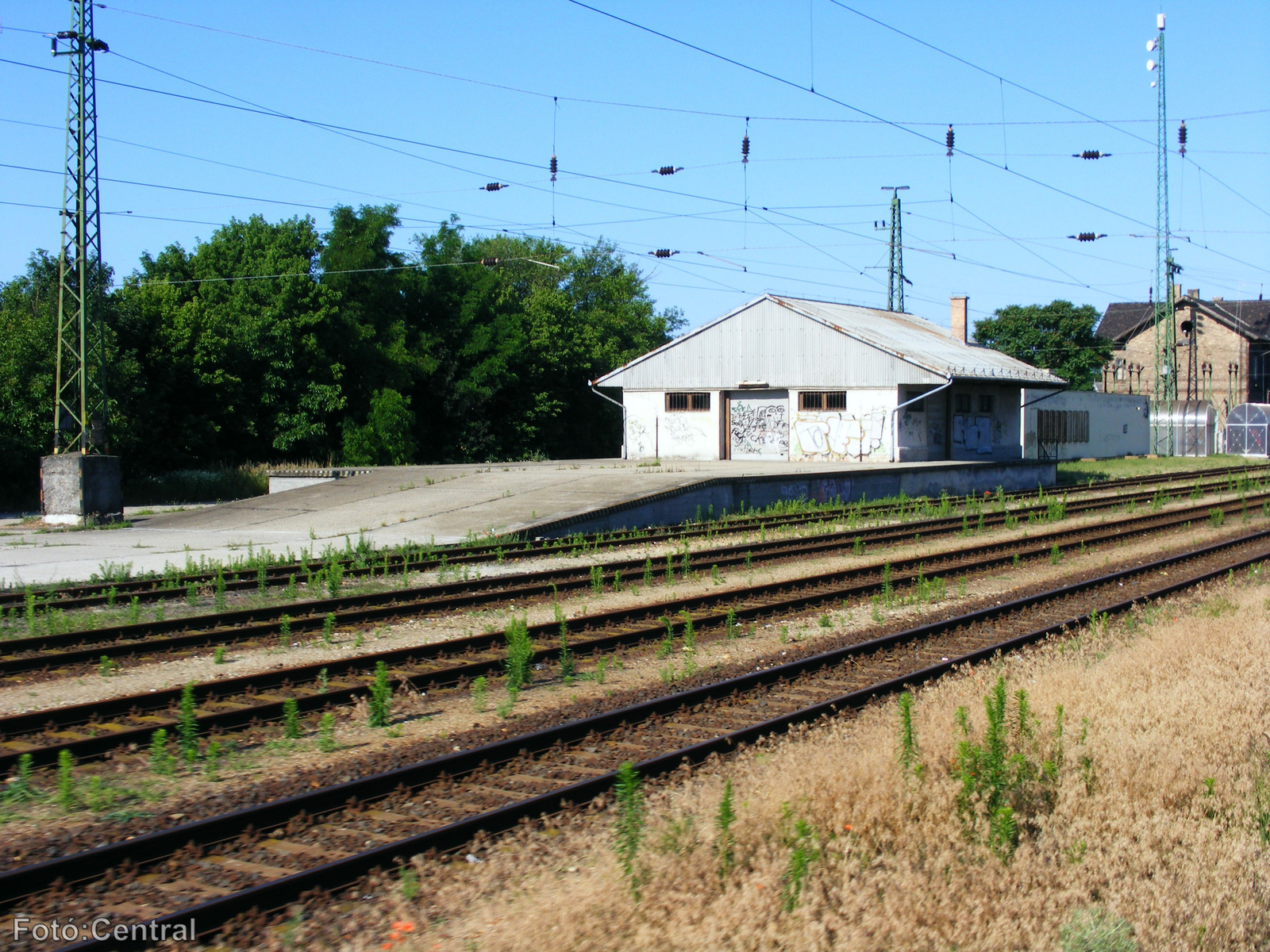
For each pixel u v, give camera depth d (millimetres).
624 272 86625
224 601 14914
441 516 24922
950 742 7371
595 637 12281
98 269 28125
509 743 7934
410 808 6957
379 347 51312
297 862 6078
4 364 36375
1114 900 5305
